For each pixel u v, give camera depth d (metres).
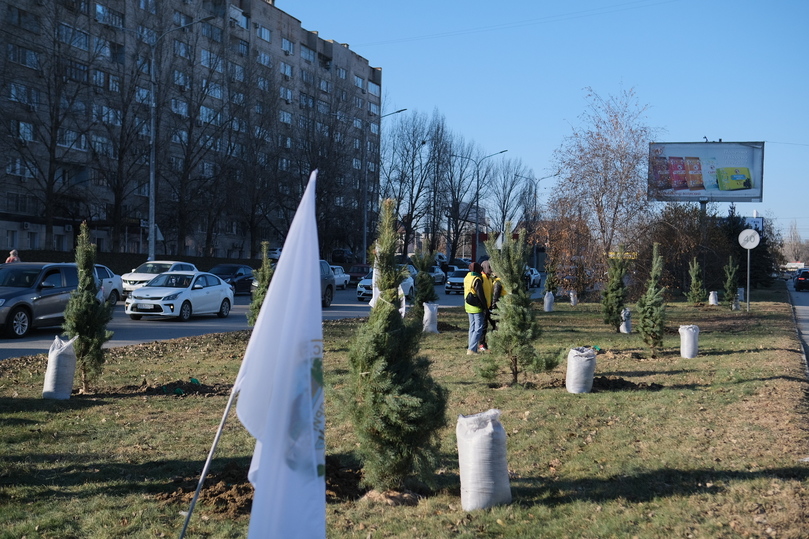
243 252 62.31
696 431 6.94
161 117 41.38
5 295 15.09
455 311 25.34
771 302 33.97
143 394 8.91
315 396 3.13
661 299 13.32
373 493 5.17
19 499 4.94
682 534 4.34
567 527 4.53
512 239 9.75
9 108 36.62
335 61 75.69
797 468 5.59
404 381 5.10
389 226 5.38
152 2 41.50
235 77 47.31
